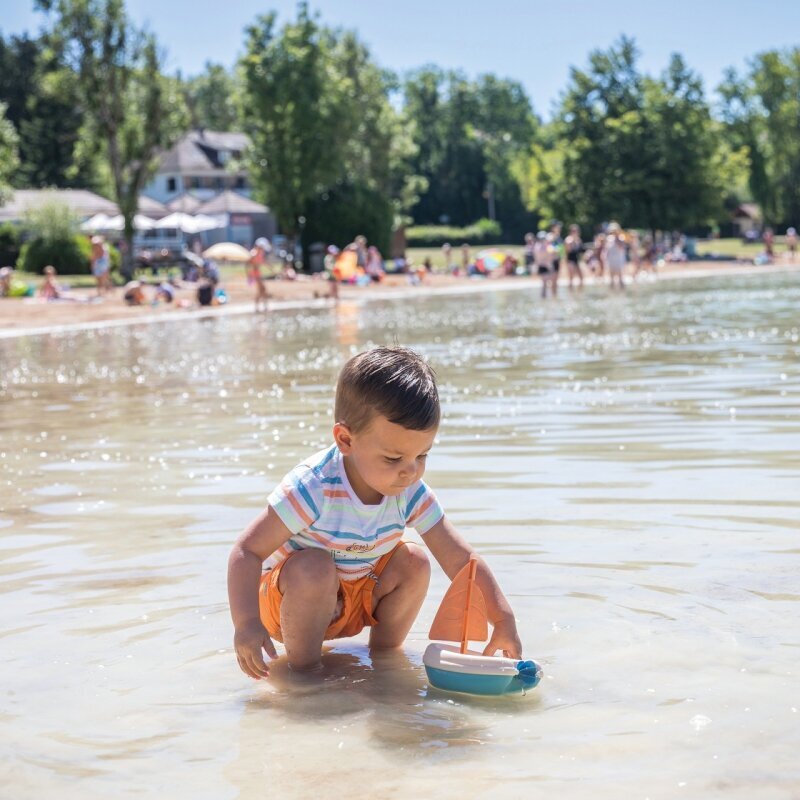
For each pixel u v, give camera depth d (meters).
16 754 2.49
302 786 2.28
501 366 11.80
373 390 3.05
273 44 54.84
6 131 52.44
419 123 131.62
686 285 36.91
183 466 6.25
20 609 3.62
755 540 4.18
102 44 45.28
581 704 2.70
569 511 4.75
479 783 2.26
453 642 3.13
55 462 6.59
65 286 41.34
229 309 29.61
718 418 7.34
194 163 95.19
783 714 2.56
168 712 2.74
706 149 64.81
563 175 67.81
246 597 3.11
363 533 3.23
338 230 56.75
